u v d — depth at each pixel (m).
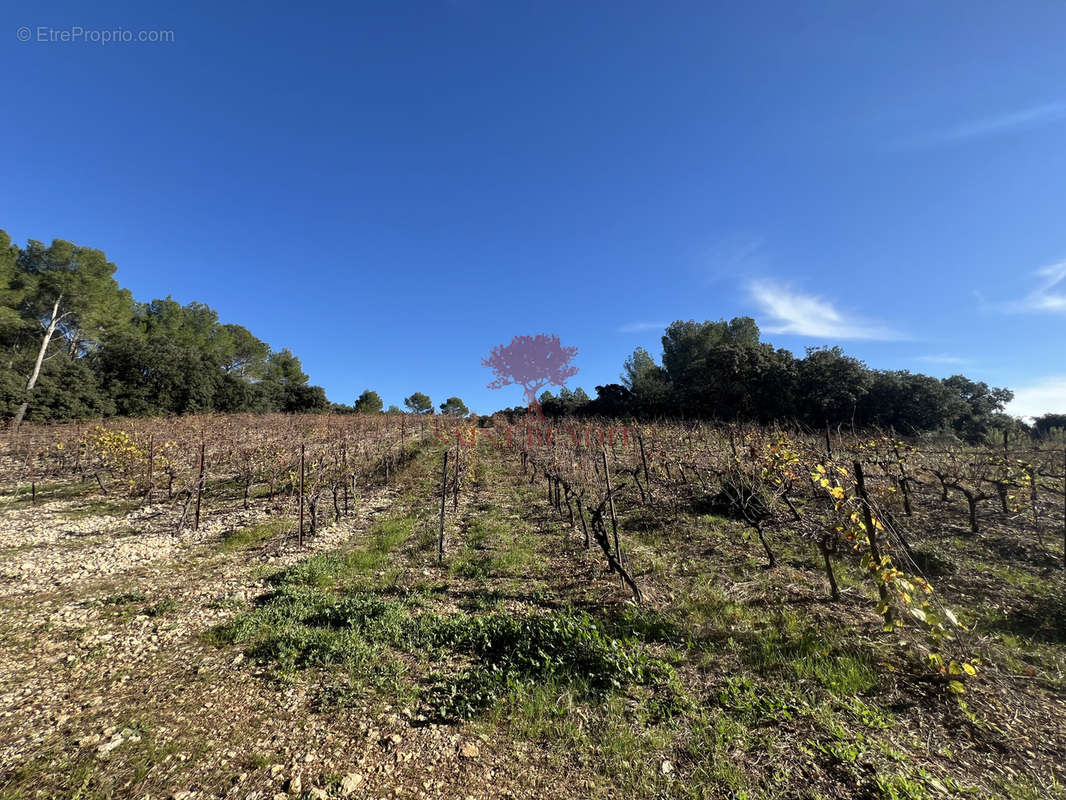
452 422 25.38
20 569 6.14
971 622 4.07
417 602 4.98
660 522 7.61
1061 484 8.10
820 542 4.75
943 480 7.64
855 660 3.41
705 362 25.61
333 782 2.46
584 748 2.70
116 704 3.23
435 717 3.04
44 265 26.03
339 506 9.81
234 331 44.59
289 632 4.16
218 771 2.58
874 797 2.24
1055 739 2.60
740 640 3.86
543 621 4.18
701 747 2.65
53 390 23.14
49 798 2.39
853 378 20.94
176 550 7.05
